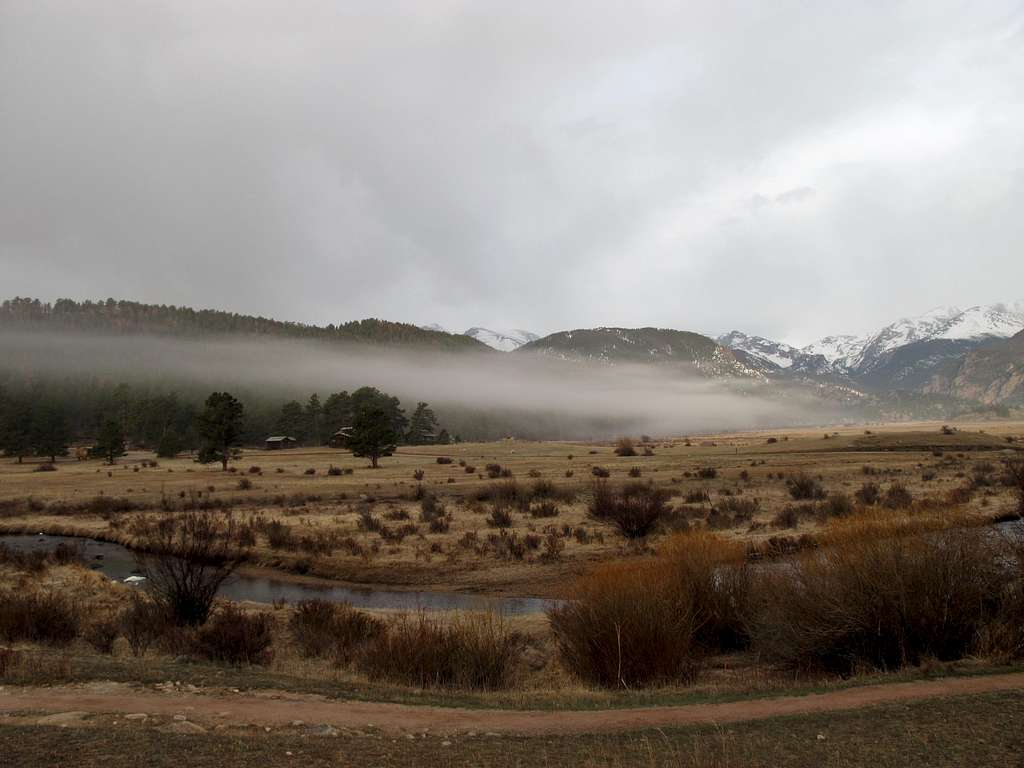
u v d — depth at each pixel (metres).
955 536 12.23
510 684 11.91
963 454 79.69
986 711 7.86
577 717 8.65
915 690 9.18
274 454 117.31
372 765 6.48
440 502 52.12
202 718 7.97
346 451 122.06
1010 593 11.52
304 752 6.79
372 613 20.09
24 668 10.12
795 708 8.63
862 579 11.72
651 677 11.80
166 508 50.31
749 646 14.17
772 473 64.19
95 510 51.44
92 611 18.48
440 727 8.12
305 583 28.17
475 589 25.78
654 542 29.77
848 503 35.81
